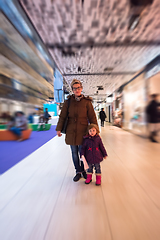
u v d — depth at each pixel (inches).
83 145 76.4
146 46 147.8
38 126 368.8
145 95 225.6
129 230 44.8
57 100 417.1
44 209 56.4
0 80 376.5
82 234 43.6
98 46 146.3
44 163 113.2
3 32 153.1
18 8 94.8
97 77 260.1
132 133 263.1
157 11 95.9
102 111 399.9
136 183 77.0
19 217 52.0
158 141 184.4
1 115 335.9
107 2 87.1
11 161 122.3
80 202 60.6
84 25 112.3
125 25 112.8
